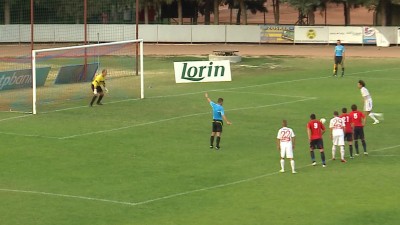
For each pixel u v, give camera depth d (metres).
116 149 94.25
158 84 143.75
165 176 82.56
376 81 146.00
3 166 86.62
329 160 89.19
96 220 68.44
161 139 99.50
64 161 88.69
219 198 74.75
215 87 140.38
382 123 109.06
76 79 142.88
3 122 109.69
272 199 74.25
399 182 79.75
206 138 100.12
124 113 116.38
